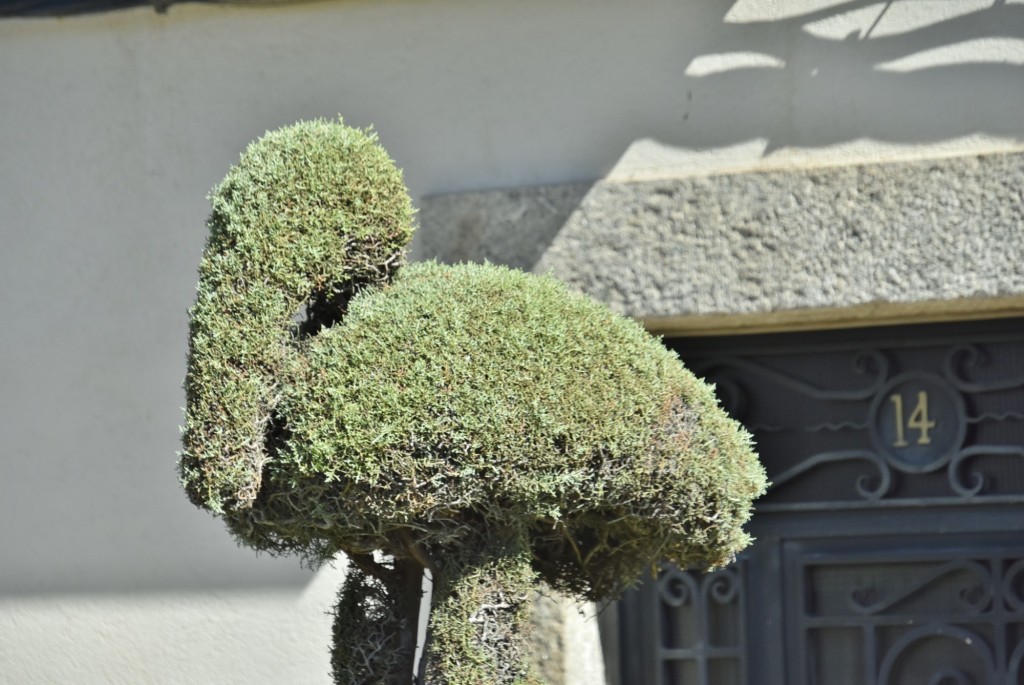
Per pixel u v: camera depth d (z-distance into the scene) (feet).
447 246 16.90
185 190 18.01
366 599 11.98
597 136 16.89
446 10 17.48
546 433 10.71
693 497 11.19
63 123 18.44
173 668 17.43
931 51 15.98
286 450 10.94
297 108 17.80
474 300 11.23
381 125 17.54
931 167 15.66
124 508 17.79
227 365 10.84
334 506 10.87
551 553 12.51
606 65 16.93
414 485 10.61
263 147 11.48
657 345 11.84
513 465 10.66
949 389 16.53
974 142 15.74
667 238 16.31
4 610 17.93
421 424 10.62
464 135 17.29
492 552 10.88
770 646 16.93
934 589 16.60
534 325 11.11
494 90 17.25
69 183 18.34
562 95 17.04
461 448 10.61
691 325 16.47
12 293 18.34
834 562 16.84
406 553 11.59
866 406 16.87
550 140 17.03
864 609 16.76
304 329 11.68
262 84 17.93
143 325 17.95
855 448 16.85
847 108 16.15
